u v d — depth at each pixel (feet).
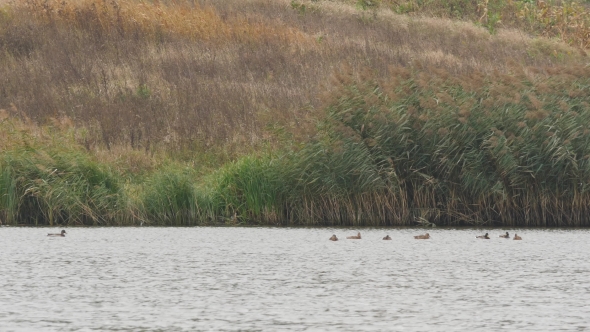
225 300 103.76
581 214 174.81
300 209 174.60
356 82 181.78
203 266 126.52
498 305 101.24
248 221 174.81
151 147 195.31
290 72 253.85
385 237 153.28
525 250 142.10
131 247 143.33
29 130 182.19
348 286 112.37
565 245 147.54
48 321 92.89
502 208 174.40
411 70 182.60
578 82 181.16
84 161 175.83
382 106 174.40
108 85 235.61
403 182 174.50
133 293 107.65
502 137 171.32
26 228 164.14
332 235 156.66
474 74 182.29
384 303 102.47
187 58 260.83
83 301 102.99
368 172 171.42
